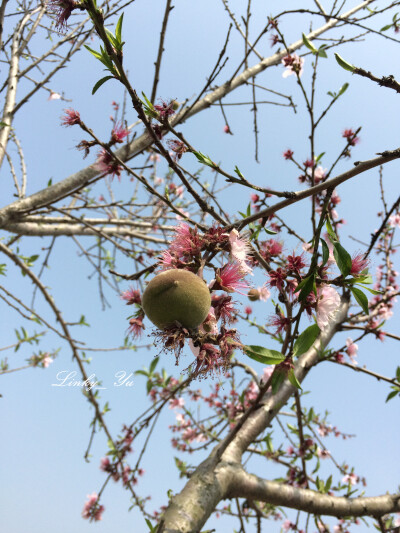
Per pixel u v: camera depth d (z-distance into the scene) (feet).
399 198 9.04
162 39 8.68
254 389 14.62
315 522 10.61
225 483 8.85
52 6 5.14
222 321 4.65
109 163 7.77
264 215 5.13
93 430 14.07
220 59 7.61
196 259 4.68
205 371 4.42
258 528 11.55
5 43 13.51
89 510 15.16
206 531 7.61
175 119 8.19
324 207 4.87
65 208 12.45
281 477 11.85
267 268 5.76
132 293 7.00
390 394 10.68
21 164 13.85
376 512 10.26
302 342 4.89
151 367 14.64
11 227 13.99
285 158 12.32
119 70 4.76
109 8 9.83
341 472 14.32
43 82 12.20
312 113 8.83
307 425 12.80
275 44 13.56
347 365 10.98
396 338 11.21
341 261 4.73
